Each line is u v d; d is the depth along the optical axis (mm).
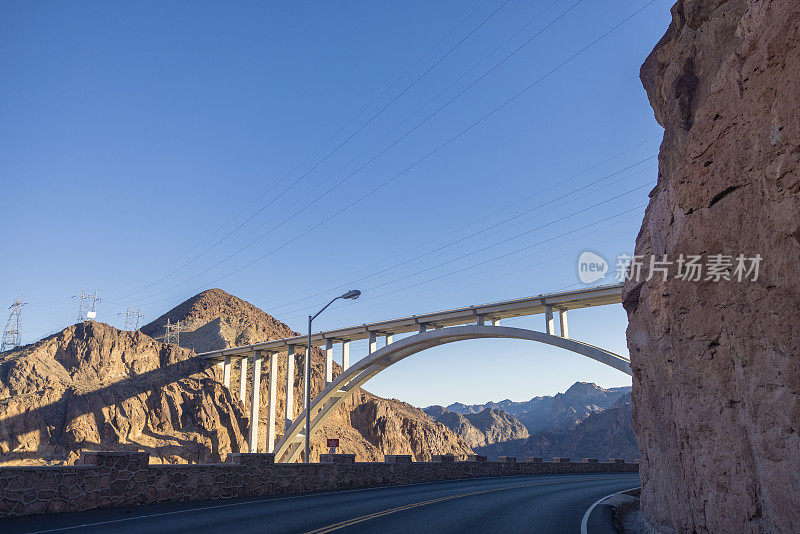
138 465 14008
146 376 123938
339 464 22156
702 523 7082
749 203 6031
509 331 59906
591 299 56781
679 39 10023
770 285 5520
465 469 33125
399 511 13859
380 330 79125
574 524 12008
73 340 122625
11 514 11062
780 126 5473
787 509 5066
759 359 5633
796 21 5430
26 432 97688
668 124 10422
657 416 9805
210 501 15312
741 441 6105
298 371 180375
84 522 10594
